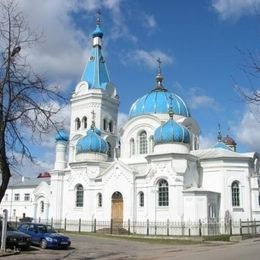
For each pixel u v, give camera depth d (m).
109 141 67.19
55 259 27.36
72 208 58.59
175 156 51.44
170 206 50.12
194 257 25.88
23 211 89.38
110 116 68.69
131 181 53.44
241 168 54.75
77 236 47.09
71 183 59.56
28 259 26.88
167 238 44.56
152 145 59.44
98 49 71.81
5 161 21.69
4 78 21.44
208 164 55.22
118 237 45.75
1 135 21.33
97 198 56.69
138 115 61.56
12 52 21.53
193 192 49.50
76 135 67.12
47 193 70.19
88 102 67.25
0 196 21.78
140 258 27.36
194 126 63.47
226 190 53.59
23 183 92.00
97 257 28.67
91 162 58.41
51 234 34.38
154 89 66.50
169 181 50.81
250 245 36.06
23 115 21.70
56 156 66.81
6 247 31.25
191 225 48.69
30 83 21.75
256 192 54.19
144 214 51.84
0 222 35.78
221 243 39.91
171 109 56.22
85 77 69.81
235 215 53.00
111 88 69.88
